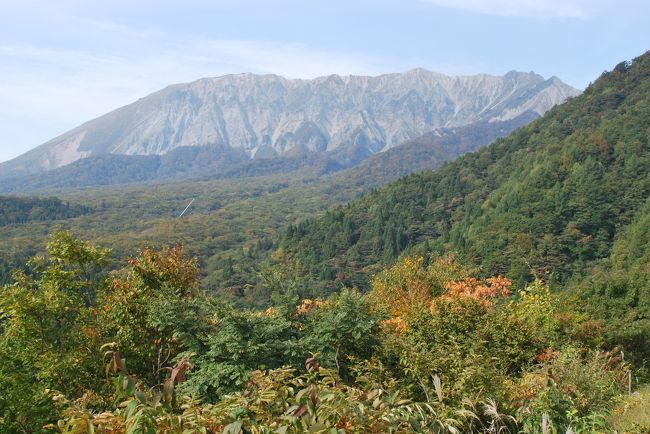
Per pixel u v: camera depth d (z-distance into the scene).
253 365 7.43
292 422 3.26
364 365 7.91
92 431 3.08
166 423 3.15
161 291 10.79
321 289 49.84
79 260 12.02
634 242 39.69
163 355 11.30
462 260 51.50
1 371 9.16
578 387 6.93
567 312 12.73
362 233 85.94
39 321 10.72
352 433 3.35
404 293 14.51
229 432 3.05
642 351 12.04
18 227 129.00
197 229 128.25
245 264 79.19
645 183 57.84
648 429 5.54
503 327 9.32
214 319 8.73
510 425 5.96
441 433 3.76
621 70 104.19
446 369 7.34
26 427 8.79
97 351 10.86
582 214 54.72
